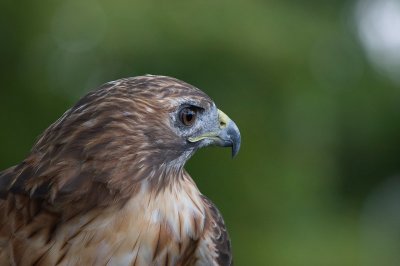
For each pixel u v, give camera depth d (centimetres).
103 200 661
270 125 1454
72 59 1397
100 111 667
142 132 675
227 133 740
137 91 681
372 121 2364
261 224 1473
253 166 1445
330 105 1683
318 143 1612
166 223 688
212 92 1406
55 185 658
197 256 720
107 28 1340
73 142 663
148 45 1341
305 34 1505
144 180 677
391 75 2258
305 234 1518
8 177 689
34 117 1434
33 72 1429
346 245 1627
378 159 2614
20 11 1410
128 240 670
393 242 2672
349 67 1998
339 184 2609
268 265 1466
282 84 1452
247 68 1412
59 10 1393
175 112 693
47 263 658
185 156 712
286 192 1486
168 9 1359
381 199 2716
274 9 1485
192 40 1364
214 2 1395
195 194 724
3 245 665
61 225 659
